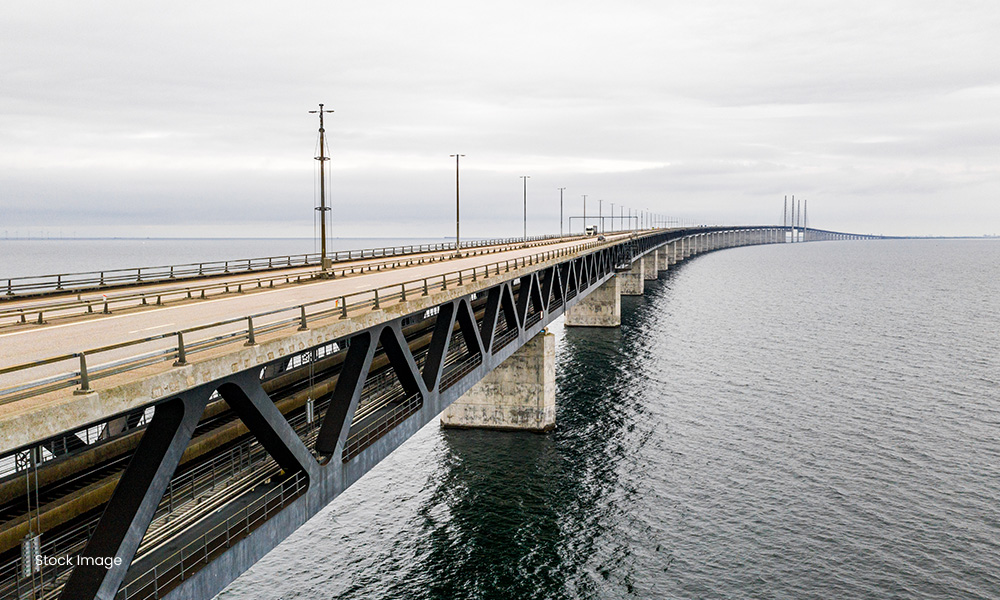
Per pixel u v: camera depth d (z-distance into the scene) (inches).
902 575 1180.5
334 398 802.2
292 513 683.4
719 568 1219.9
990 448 1764.3
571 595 1158.3
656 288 6043.3
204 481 713.6
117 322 967.0
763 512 1421.0
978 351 3080.7
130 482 518.9
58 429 416.2
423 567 1259.2
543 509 1467.8
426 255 3238.2
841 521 1373.0
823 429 1934.1
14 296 1337.4
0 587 493.4
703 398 2272.4
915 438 1849.2
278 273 2156.7
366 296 1333.7
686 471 1641.2
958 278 7672.2
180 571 550.6
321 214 1802.4
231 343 627.8
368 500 1530.5
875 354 3009.4
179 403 534.3
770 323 3946.9
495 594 1168.8
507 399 1952.5
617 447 1812.3
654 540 1323.8
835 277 7667.3
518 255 3065.9
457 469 1691.7
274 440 665.6
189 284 1754.4
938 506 1430.9
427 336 1480.1
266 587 1204.5
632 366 2760.8
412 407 998.4
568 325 3779.5
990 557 1228.5
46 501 561.6
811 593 1137.4
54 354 725.3
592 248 3004.4
